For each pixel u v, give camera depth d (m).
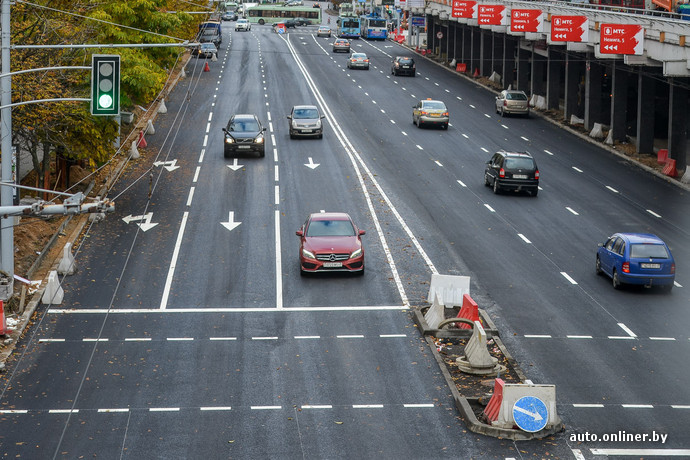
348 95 77.19
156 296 30.05
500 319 28.11
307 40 126.81
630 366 24.33
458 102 76.25
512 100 69.31
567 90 67.38
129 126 59.50
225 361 24.56
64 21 38.41
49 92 34.62
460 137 60.59
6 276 28.41
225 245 35.88
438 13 106.69
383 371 23.95
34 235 35.47
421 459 18.78
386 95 78.25
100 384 22.89
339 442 19.59
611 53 48.22
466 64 100.69
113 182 45.59
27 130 35.97
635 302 29.89
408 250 35.50
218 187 45.03
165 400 21.92
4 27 27.17
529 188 44.59
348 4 167.12
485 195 45.00
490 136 61.34
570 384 23.00
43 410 21.27
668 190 47.16
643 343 26.16
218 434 20.00
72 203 21.34
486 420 20.53
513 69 88.38
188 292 30.50
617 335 26.80
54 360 24.53
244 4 171.25
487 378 23.48
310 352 25.31
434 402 21.94
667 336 26.75
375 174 48.72
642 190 46.94
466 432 20.17
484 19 72.69
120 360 24.56
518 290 31.00
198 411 21.27
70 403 21.69
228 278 32.00
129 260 33.84
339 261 31.94
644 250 30.66
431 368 24.22
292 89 79.00
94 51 37.84
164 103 68.25
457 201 43.56
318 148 55.38
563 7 62.22
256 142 51.47
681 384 23.03
